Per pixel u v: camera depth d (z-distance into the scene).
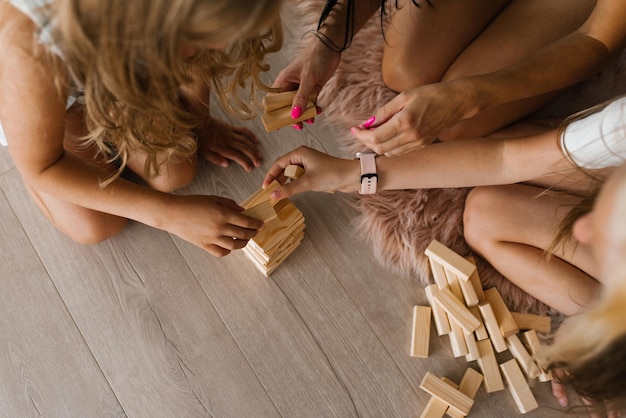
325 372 1.14
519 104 1.15
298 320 1.17
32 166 0.90
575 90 1.29
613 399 0.79
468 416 1.10
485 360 1.12
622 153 0.88
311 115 1.01
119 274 1.19
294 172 1.05
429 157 1.05
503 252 1.13
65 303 1.17
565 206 1.08
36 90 0.75
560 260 1.09
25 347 1.14
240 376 1.13
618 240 0.63
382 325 1.18
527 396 1.09
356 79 1.32
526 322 1.16
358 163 1.06
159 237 1.22
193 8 0.55
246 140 1.28
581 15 1.14
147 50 0.60
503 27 1.16
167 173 1.18
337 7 1.02
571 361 0.77
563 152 0.94
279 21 0.80
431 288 1.18
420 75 1.22
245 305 1.18
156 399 1.12
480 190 1.16
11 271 1.19
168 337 1.15
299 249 1.23
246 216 1.02
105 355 1.14
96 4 0.56
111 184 0.96
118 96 0.66
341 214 1.26
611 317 0.66
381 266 1.22
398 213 1.23
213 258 1.21
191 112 1.13
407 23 1.16
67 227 1.14
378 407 1.12
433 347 1.16
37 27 0.66
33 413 1.10
